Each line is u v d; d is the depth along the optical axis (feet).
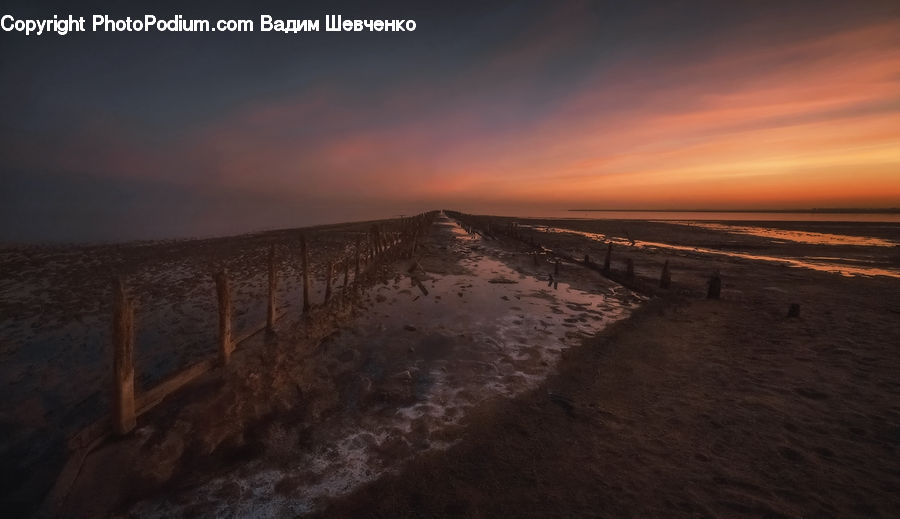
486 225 165.58
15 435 16.85
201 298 39.06
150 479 14.16
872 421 18.15
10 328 30.04
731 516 12.45
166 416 17.40
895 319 35.68
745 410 19.36
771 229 192.44
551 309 39.37
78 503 12.98
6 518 12.51
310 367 23.68
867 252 95.91
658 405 20.08
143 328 30.07
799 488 13.67
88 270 53.93
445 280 51.72
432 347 28.04
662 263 73.31
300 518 12.73
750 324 34.60
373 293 42.68
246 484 14.14
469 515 12.84
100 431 15.51
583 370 24.77
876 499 13.06
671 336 31.53
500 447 16.56
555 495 13.64
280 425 17.78
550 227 193.36
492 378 23.40
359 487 14.17
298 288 43.93
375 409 19.58
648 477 14.46
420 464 15.47
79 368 23.38
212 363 21.89
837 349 27.91
